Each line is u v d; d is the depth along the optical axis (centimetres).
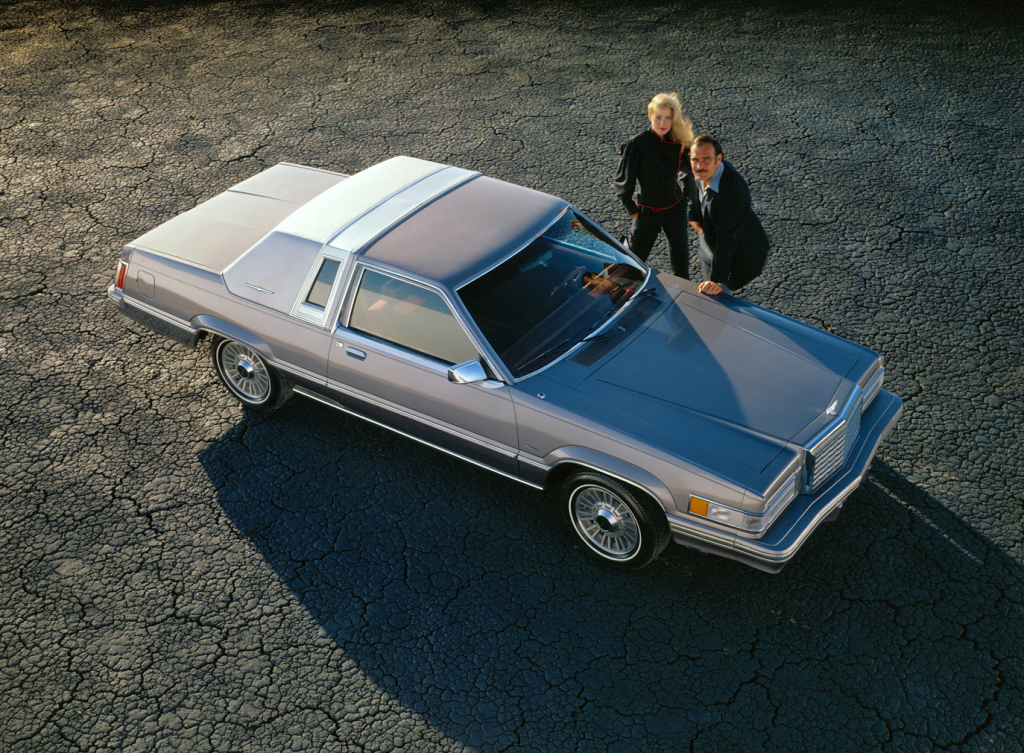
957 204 855
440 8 1380
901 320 713
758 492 442
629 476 475
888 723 433
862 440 518
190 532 562
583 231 596
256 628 499
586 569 528
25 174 988
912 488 563
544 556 538
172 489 595
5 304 784
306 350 587
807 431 472
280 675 473
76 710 460
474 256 543
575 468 506
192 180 962
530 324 531
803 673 460
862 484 568
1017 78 1068
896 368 664
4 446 634
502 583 521
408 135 1030
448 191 616
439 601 511
